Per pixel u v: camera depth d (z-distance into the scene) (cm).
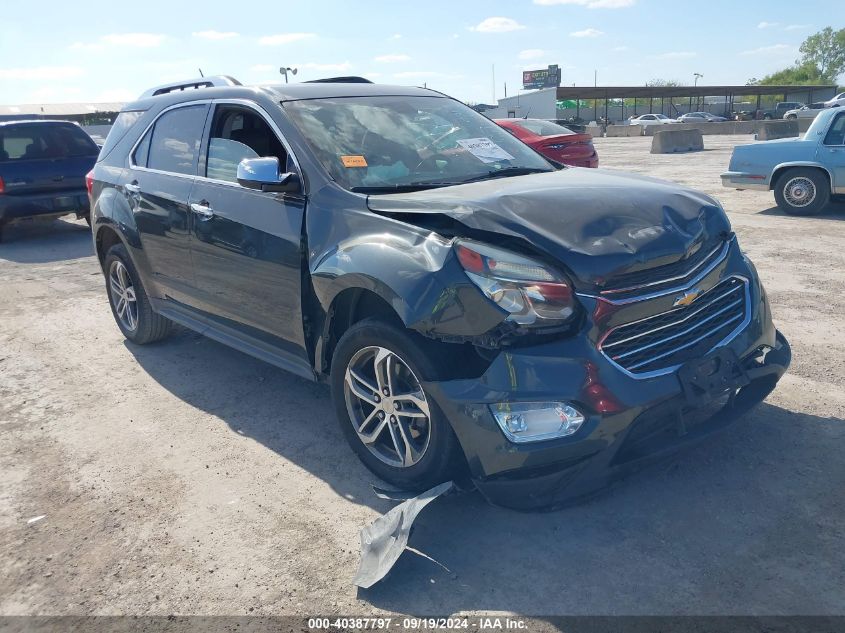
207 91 464
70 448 402
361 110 416
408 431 317
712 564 272
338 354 336
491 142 429
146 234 488
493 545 292
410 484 321
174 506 337
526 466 275
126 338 587
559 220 295
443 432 296
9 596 281
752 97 8256
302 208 361
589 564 277
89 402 466
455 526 307
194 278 450
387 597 266
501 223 291
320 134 384
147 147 505
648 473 336
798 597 253
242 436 407
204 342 576
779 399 404
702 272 307
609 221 299
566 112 7681
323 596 270
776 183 1029
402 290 295
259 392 469
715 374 299
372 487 333
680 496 317
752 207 1105
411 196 333
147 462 381
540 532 299
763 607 249
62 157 1070
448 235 302
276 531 313
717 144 2620
